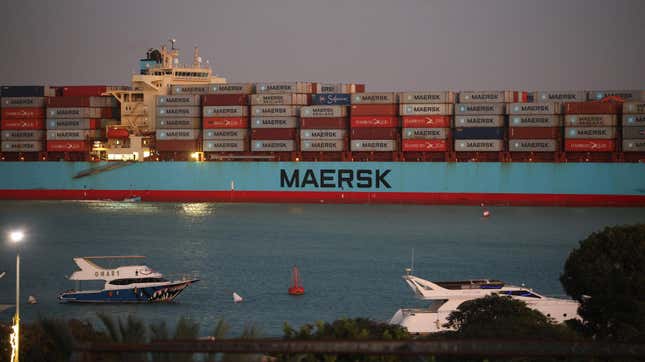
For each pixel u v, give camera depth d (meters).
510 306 133.12
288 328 93.00
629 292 129.75
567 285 144.12
